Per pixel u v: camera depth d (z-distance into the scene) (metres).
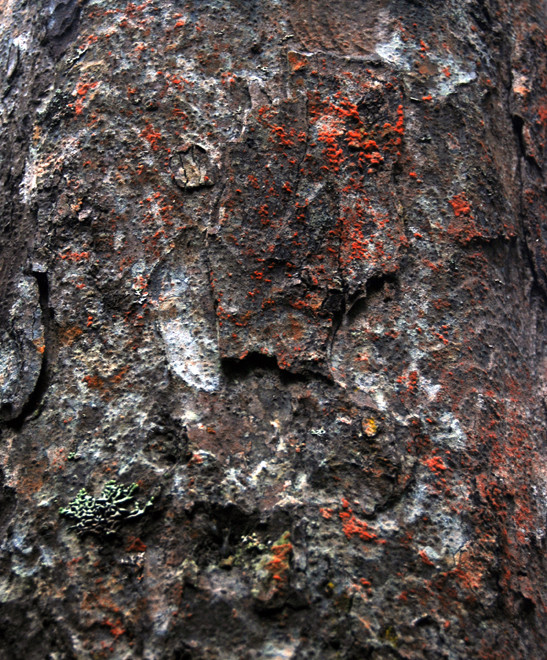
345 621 0.40
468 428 0.44
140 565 0.41
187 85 0.47
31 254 0.47
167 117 0.47
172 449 0.43
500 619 0.42
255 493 0.42
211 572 0.41
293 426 0.43
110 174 0.47
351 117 0.47
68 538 0.42
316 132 0.47
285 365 0.44
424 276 0.46
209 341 0.44
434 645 0.40
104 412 0.44
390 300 0.45
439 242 0.47
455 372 0.45
